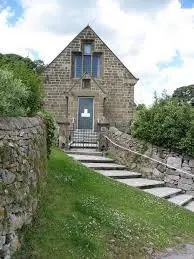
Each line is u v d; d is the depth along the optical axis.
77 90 30.70
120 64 31.67
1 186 8.39
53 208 11.43
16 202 8.97
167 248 12.04
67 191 13.36
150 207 15.12
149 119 21.61
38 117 12.95
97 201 13.55
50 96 31.39
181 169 20.22
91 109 30.70
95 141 27.03
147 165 20.95
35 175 10.85
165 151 20.72
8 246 8.36
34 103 12.82
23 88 10.73
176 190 19.36
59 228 10.41
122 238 11.37
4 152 8.70
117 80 31.66
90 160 21.08
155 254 11.41
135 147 21.59
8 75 10.36
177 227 14.10
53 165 15.66
